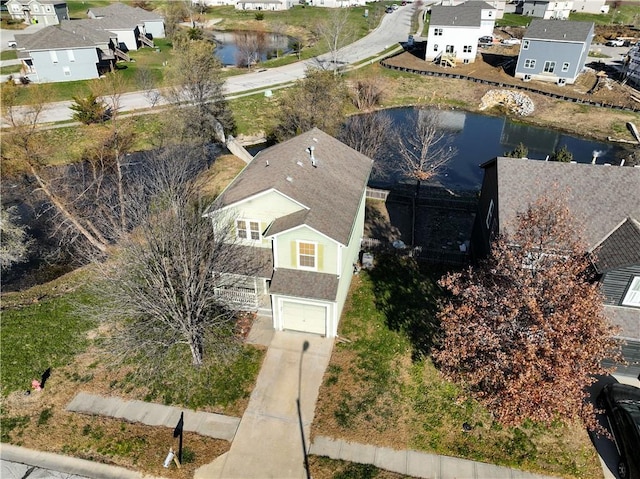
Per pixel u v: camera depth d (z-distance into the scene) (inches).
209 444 724.0
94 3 4052.7
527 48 2434.8
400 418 762.2
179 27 3415.4
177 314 770.8
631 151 1868.8
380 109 2276.1
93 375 842.2
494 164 1011.3
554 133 2075.5
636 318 790.5
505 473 686.5
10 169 1115.3
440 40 2691.9
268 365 850.8
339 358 865.5
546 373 595.2
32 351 890.1
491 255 845.8
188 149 1525.6
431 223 1320.1
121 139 1609.3
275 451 714.2
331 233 826.2
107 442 729.6
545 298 641.6
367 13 3774.6
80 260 1141.1
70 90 2191.2
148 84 2198.6
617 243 803.4
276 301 883.4
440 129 2021.4
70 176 1338.6
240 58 2775.6
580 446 722.2
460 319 673.0
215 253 883.4
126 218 1125.1
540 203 780.0
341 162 1083.3
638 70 2365.9
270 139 1893.5
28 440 737.0
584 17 3740.2
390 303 995.3
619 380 823.7
